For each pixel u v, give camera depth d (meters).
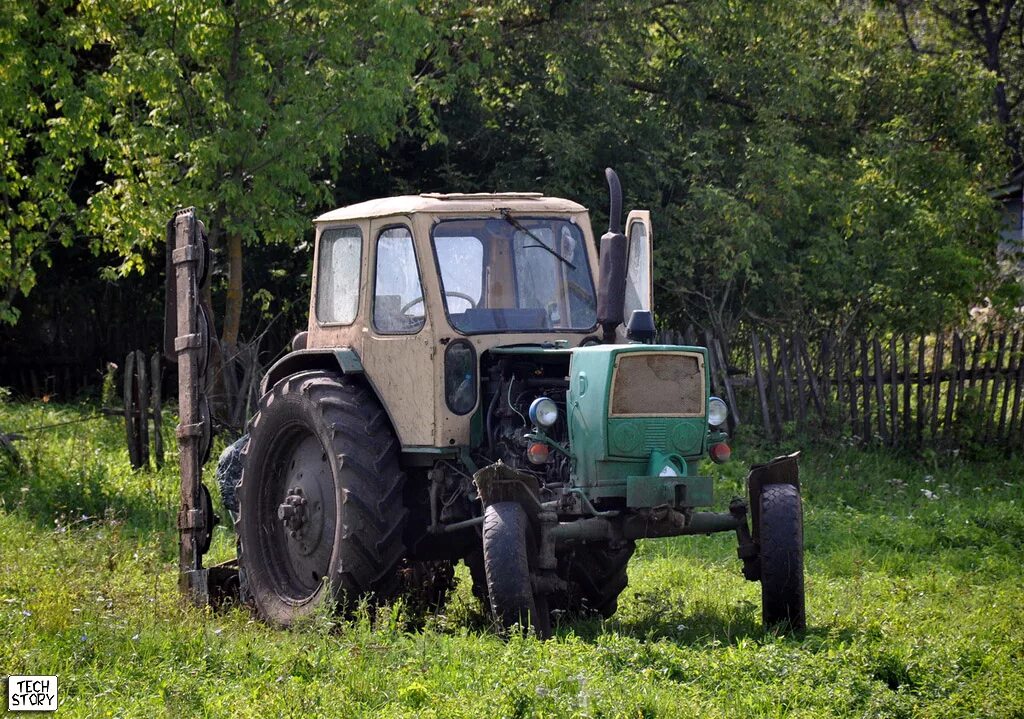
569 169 37.34
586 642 14.22
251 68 32.03
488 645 13.32
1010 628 15.70
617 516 14.43
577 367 14.74
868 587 18.86
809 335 37.72
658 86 41.38
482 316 15.88
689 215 37.62
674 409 14.72
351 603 15.31
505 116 41.34
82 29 31.61
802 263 37.81
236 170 33.09
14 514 22.33
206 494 17.42
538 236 16.47
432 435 15.44
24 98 31.67
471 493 15.41
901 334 37.22
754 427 33.66
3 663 12.60
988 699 11.70
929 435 33.38
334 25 32.91
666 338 34.19
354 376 16.78
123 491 25.36
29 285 33.34
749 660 12.71
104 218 32.53
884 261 37.47
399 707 11.26
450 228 15.94
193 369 17.39
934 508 26.73
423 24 33.12
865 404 33.38
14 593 15.91
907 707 11.47
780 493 15.10
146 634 13.77
